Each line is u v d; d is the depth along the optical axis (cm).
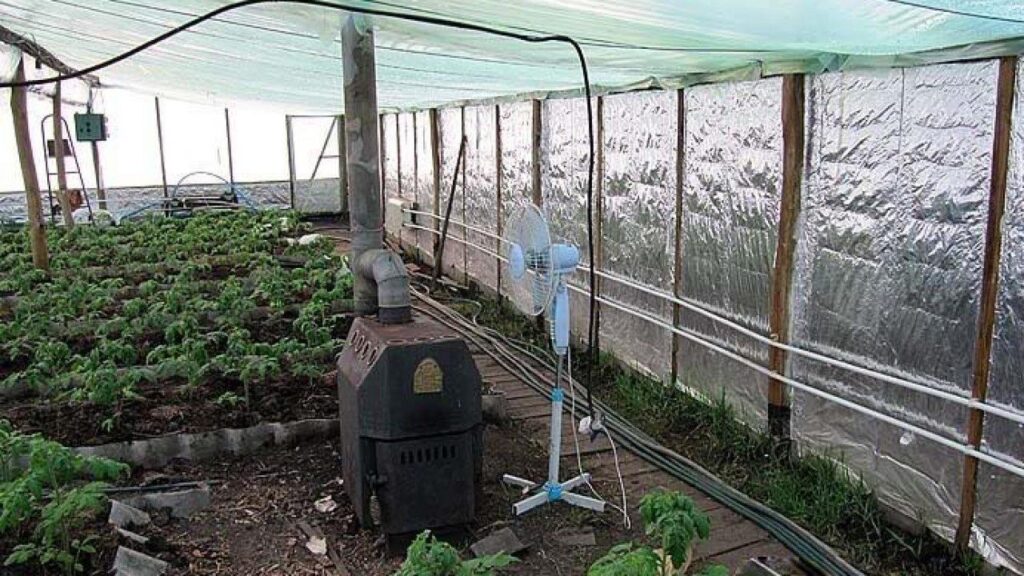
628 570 274
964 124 369
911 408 408
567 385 665
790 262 484
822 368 469
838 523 430
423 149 1248
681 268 600
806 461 484
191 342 616
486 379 689
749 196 518
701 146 567
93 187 1672
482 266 1020
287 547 403
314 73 773
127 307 766
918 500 408
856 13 290
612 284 706
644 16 321
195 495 437
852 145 435
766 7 288
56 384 570
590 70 555
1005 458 358
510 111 894
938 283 388
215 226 1309
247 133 1709
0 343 698
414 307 959
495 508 447
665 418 588
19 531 368
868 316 431
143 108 1644
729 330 548
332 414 539
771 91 489
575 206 762
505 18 367
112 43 768
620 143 674
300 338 718
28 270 950
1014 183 348
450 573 309
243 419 527
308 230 1357
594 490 473
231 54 693
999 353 359
